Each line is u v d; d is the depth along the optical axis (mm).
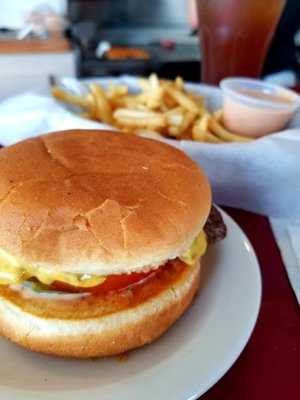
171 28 685
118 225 141
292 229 233
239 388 147
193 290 165
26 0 620
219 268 185
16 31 594
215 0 335
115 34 667
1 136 269
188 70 613
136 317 147
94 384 137
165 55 621
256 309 166
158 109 294
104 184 150
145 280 153
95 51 613
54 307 144
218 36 352
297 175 230
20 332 145
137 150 172
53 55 554
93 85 305
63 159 160
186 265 164
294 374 153
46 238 137
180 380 137
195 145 238
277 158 230
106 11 667
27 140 177
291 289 191
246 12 331
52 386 137
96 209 142
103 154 165
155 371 141
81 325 143
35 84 557
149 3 667
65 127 251
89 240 138
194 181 167
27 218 140
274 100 300
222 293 173
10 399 131
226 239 199
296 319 176
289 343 165
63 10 652
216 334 155
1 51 533
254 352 160
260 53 363
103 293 147
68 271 137
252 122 283
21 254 137
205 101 332
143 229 142
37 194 145
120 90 309
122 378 140
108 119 292
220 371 141
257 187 240
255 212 247
